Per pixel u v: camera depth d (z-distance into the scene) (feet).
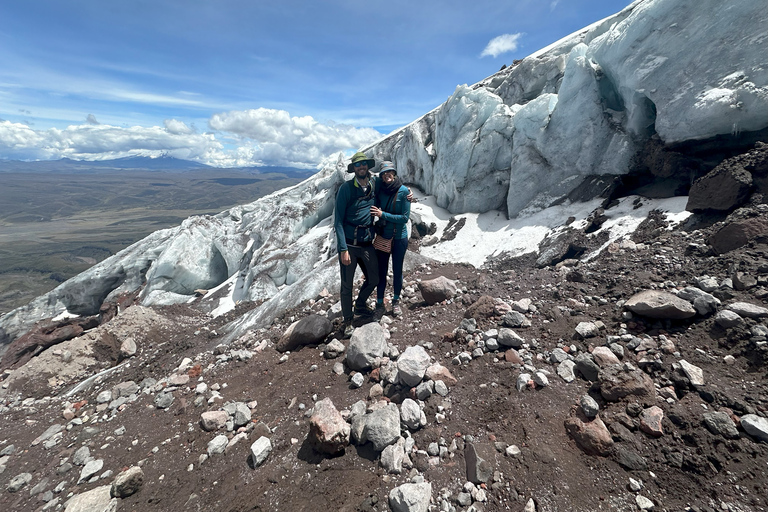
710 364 9.41
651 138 22.22
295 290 26.84
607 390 9.43
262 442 10.83
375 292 22.75
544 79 37.45
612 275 15.53
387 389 12.26
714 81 18.13
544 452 8.64
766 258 11.56
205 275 55.42
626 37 22.25
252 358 17.61
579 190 26.84
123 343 31.35
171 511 9.81
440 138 41.34
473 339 13.70
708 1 18.47
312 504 8.80
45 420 18.53
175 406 15.30
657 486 7.45
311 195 67.62
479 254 29.32
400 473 9.11
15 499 12.14
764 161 14.26
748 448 7.37
